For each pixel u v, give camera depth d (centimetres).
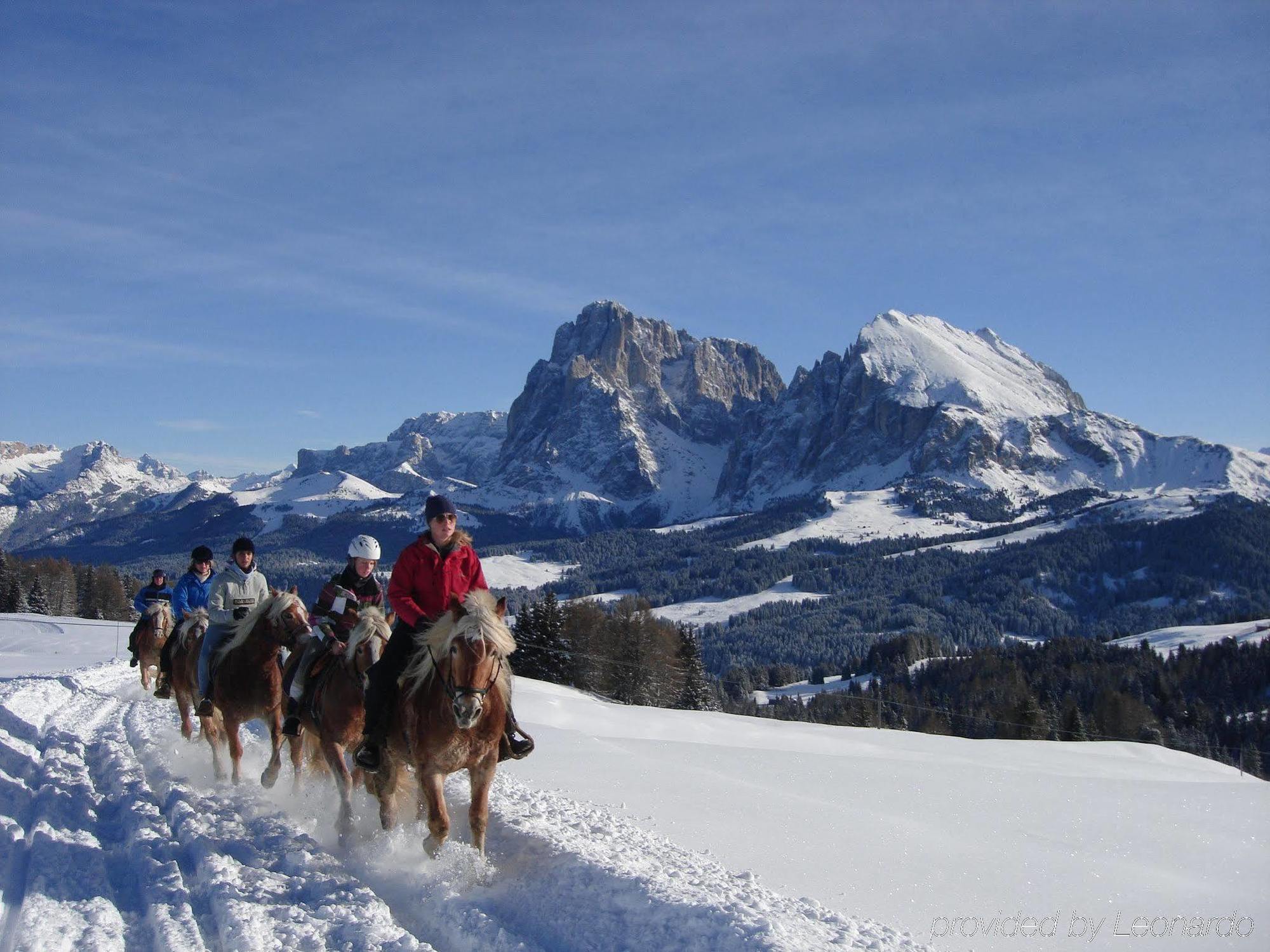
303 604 1170
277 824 988
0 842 890
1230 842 1391
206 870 802
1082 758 3772
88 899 747
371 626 1009
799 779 1645
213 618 1255
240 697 1184
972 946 824
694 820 1183
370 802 1110
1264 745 10325
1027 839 1295
